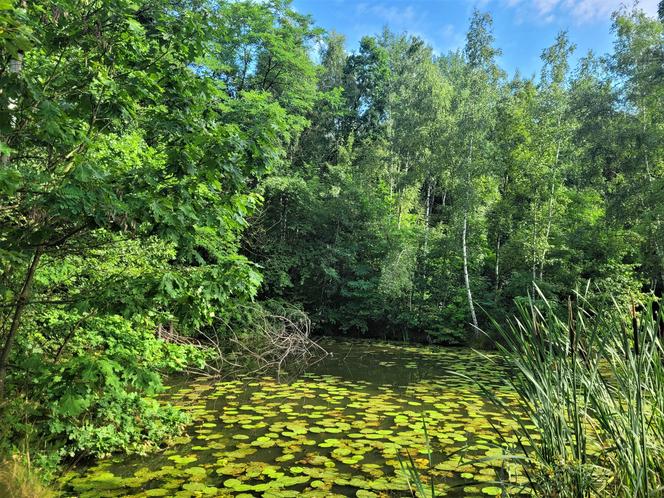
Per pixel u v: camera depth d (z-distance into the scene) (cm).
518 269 1750
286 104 1778
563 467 212
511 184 1772
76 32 303
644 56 1349
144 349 532
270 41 1605
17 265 309
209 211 325
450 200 2208
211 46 368
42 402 393
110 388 425
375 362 1177
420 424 578
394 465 435
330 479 399
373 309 1792
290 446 487
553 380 227
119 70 334
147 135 335
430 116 1841
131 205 280
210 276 322
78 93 310
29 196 273
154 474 402
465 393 781
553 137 1631
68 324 452
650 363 216
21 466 311
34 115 266
